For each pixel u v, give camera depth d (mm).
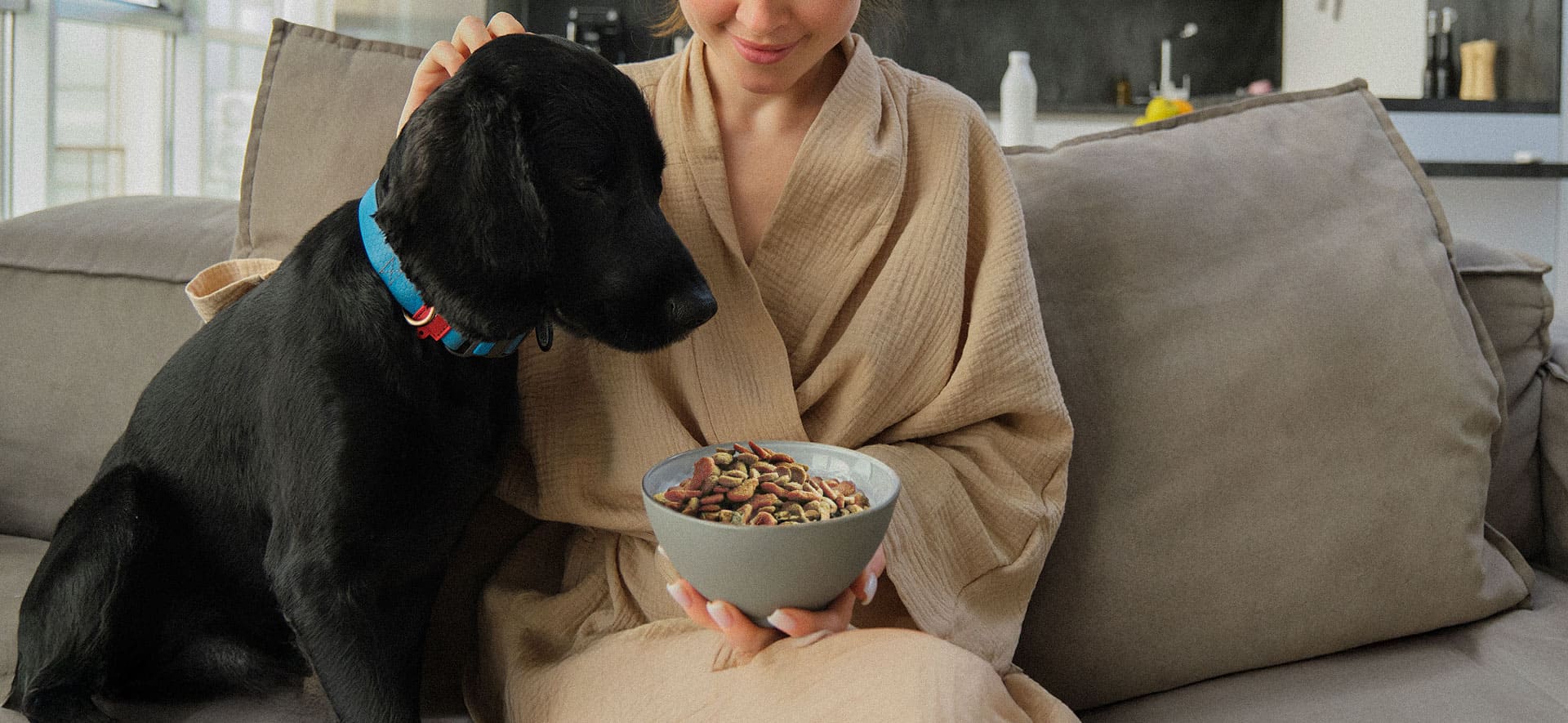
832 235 1015
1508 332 1354
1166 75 5570
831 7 930
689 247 1003
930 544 958
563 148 821
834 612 810
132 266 1423
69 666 956
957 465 1013
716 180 1017
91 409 1402
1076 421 1151
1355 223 1240
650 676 869
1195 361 1159
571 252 838
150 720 995
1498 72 4473
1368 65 4902
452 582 1121
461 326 811
